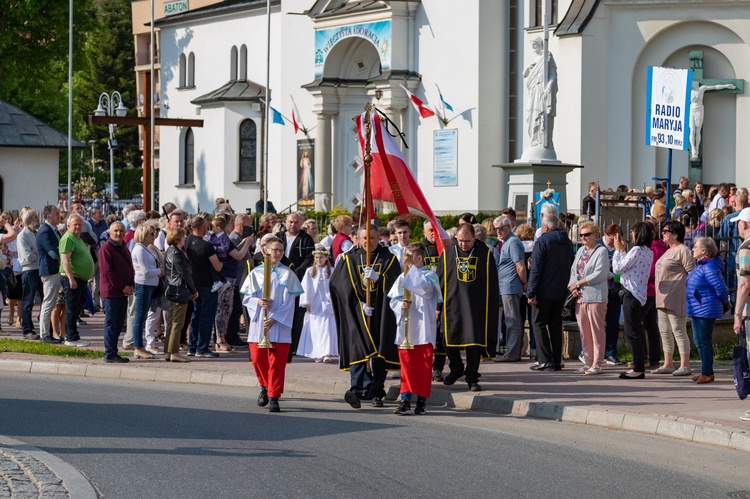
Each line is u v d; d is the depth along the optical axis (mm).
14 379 17828
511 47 41250
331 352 18844
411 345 14648
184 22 58969
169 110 60062
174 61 59688
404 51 43062
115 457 11484
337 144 47125
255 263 20547
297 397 16344
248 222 22078
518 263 19094
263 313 14820
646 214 24547
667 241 17359
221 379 17719
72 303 21422
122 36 94938
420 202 17547
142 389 16859
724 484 10703
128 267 19266
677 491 10383
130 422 13641
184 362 19250
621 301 18062
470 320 15867
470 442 12680
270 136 52938
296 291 14945
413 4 42781
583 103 37000
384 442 12609
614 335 18812
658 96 20344
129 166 95812
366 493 10148
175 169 58594
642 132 37344
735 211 22062
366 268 14953
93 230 27547
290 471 10969
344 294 15297
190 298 19328
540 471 11133
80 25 60750
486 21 41031
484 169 41188
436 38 42281
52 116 72312
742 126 36281
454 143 41812
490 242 19656
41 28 59781
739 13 36031
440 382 16875
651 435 13336
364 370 15422
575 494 10211
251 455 11711
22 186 47250
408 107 43344
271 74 53812
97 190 82500
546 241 17844
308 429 13414
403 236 15742
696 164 36688
